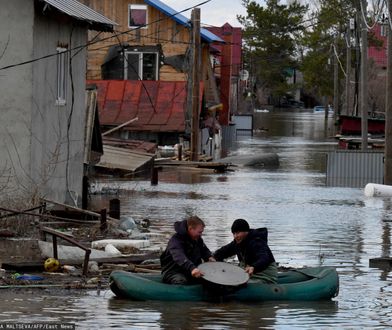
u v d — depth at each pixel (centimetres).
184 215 3675
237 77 13038
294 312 1942
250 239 2073
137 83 7088
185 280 2041
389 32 4803
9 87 3122
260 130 11931
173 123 6838
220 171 6219
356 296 2127
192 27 6488
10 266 2323
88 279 2230
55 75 3431
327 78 14612
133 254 2580
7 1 3114
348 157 5372
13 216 2917
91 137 4209
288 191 4894
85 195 3875
